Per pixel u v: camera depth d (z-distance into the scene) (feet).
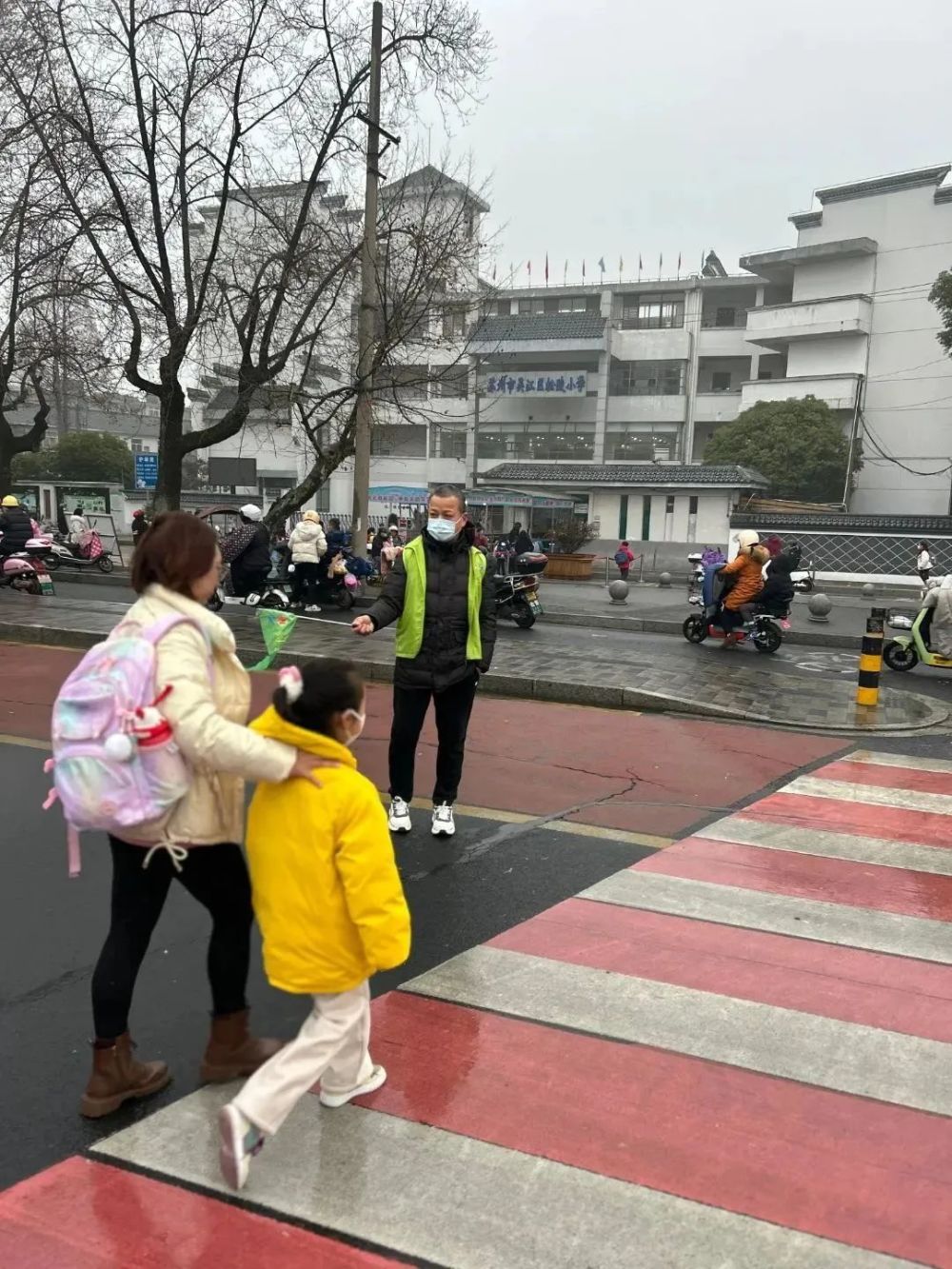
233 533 46.98
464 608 14.76
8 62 51.31
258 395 61.87
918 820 17.26
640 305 148.87
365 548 56.13
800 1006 10.42
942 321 127.85
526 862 14.87
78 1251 6.68
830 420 123.03
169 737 7.09
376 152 51.47
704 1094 8.73
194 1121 8.17
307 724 7.25
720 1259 6.73
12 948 11.59
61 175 52.01
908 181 128.88
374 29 50.19
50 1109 8.41
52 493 112.37
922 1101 8.72
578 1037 9.66
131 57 51.70
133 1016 10.02
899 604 72.74
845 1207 7.27
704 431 147.23
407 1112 8.30
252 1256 6.66
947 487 129.29
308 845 7.12
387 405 65.87
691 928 12.40
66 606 43.04
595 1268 6.62
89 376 64.85
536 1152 7.82
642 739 23.35
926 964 11.51
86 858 14.52
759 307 135.64
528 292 153.07
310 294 58.65
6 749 20.51
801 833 16.42
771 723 25.54
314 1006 7.77
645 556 114.11
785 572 40.24
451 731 15.39
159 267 58.13
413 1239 6.84
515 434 150.30
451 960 11.35
